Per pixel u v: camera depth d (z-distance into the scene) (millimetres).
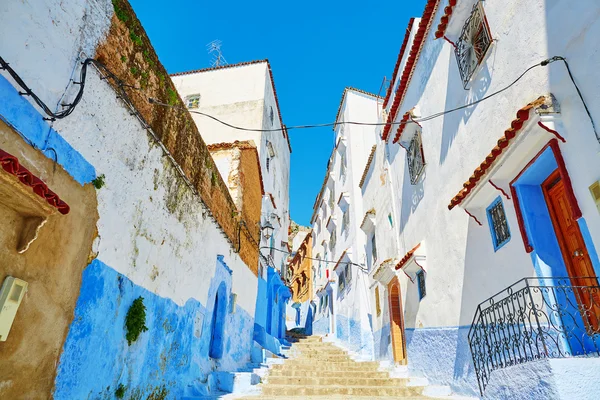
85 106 4484
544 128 4621
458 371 7066
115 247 4980
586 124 4297
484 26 6520
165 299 6324
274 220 16609
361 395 8047
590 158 4223
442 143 8172
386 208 12945
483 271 6387
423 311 8938
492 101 6211
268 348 13383
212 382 8062
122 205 5164
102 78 4824
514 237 5531
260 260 14297
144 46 5852
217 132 18156
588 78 4309
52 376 3855
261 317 14148
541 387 3539
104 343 4699
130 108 5367
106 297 4754
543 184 5340
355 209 18016
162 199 6320
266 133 18969
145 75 5844
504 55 5965
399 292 11055
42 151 3826
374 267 14500
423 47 9641
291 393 8141
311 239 32469
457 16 7219
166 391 6293
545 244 5016
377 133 14797
